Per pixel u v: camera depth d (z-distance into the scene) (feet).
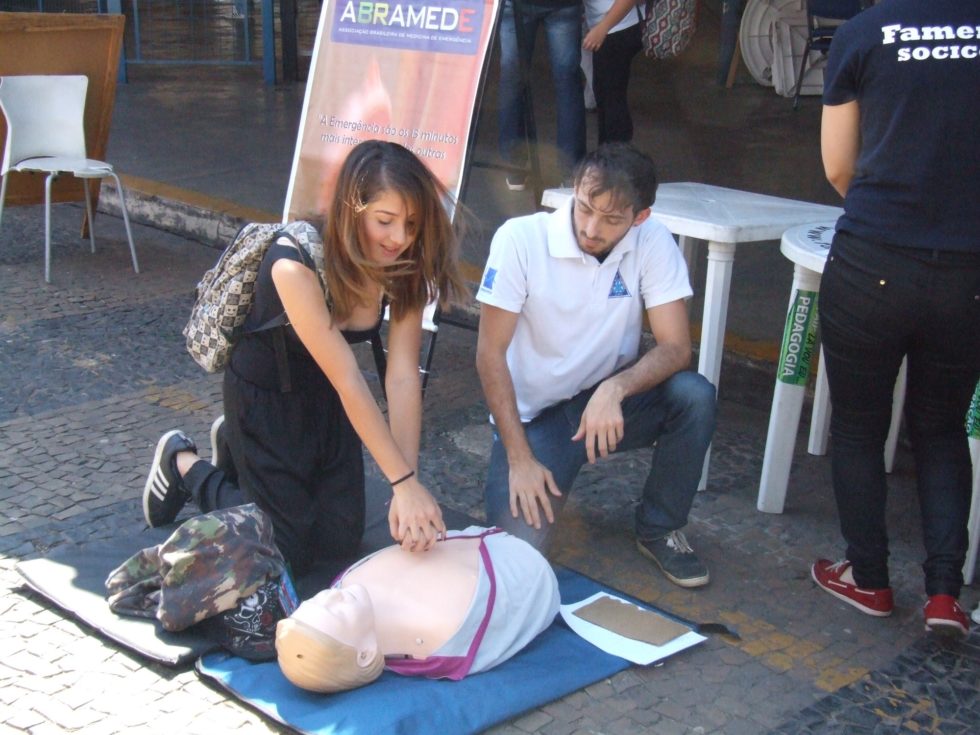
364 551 10.57
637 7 18.54
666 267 10.45
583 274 10.21
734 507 12.08
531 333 10.48
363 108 14.75
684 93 34.58
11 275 19.08
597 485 12.48
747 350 15.47
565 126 19.16
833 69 9.05
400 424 9.55
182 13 37.73
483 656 8.71
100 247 21.13
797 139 28.73
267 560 8.92
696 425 10.19
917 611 10.26
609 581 10.58
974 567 10.71
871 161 8.75
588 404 9.95
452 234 9.11
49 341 16.10
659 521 10.61
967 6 8.28
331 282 8.78
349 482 10.10
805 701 8.87
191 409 14.07
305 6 41.60
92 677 8.63
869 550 9.95
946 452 9.59
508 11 19.49
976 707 8.91
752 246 20.79
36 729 8.03
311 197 15.29
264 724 8.14
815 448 13.41
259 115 31.60
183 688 8.54
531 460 10.07
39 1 38.60
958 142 8.34
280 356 9.42
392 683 8.50
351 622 8.18
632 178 9.64
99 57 19.72
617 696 8.75
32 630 9.21
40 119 19.01
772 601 10.34
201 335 9.52
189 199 22.45
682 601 10.29
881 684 9.15
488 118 30.17
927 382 9.34
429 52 14.15
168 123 30.35
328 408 9.91
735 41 35.09
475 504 12.01
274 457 9.70
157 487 10.66
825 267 9.33
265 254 9.19
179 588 8.74
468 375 15.70
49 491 11.77
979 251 8.50
